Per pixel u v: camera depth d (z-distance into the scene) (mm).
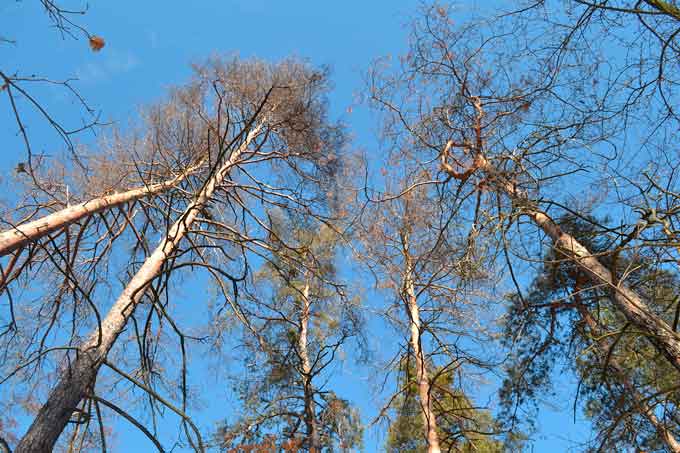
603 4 4207
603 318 6594
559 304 5867
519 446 7828
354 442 10492
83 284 7840
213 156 9617
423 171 6488
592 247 5746
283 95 9703
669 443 5277
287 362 10789
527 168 5465
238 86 9562
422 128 6320
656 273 4492
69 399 4762
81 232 6820
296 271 9445
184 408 5004
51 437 4523
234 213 9523
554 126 5195
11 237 5777
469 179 5965
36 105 3193
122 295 6156
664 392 4359
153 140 9180
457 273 5938
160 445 4320
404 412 9492
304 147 10016
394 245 8117
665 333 4145
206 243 9305
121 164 8508
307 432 10000
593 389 6492
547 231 5605
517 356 8062
